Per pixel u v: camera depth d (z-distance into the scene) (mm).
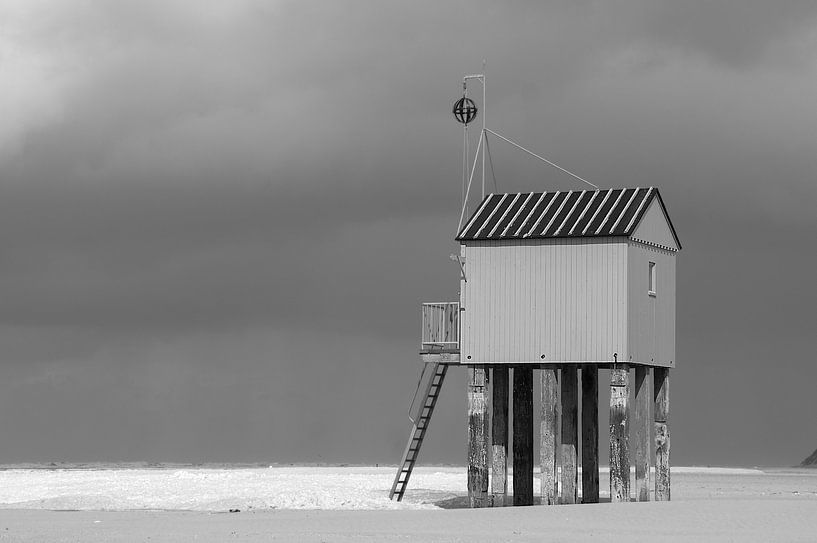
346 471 105562
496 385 57688
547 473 54344
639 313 54062
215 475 88000
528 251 54406
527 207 56812
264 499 61125
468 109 60656
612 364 53281
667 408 57688
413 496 66188
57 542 43156
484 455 56062
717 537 41562
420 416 61719
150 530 46531
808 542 40281
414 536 42938
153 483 74812
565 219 54812
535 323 54188
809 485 93625
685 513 47625
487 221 56219
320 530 45406
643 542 40375
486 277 55219
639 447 55625
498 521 46750
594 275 53281
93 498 62312
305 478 82000
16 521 51500
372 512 53344
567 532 43469
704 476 112938
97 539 43750
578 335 53344
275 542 41812
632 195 55719
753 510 48375
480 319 55281
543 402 54438
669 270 57531
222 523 49000
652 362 55469
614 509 49156
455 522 46875
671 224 57625
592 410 58875
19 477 90000
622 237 52875
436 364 60469
